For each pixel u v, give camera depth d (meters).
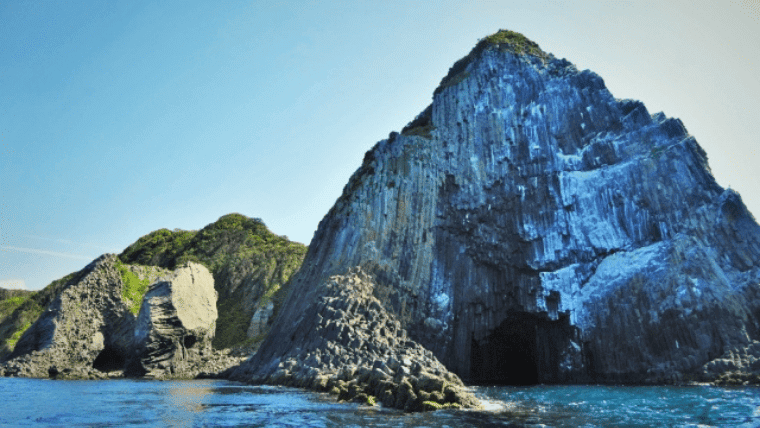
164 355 60.75
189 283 66.62
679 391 32.34
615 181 49.97
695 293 41.62
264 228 130.00
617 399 28.22
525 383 44.94
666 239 45.78
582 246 48.03
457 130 59.09
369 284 49.53
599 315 44.41
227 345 89.75
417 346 42.00
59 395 32.50
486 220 51.66
